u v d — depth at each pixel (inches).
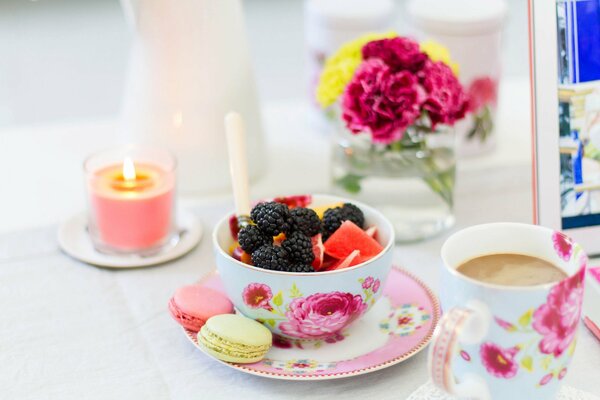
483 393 33.2
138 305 39.5
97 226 42.1
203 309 37.0
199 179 46.1
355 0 49.8
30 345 37.7
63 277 41.1
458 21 45.9
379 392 35.5
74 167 48.4
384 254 36.4
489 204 44.8
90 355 37.3
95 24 118.0
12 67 104.4
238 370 36.4
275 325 36.5
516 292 31.9
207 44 44.6
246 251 36.6
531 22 39.4
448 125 41.7
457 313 31.6
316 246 36.9
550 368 32.9
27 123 88.6
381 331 37.5
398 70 41.2
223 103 45.3
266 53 106.1
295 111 54.0
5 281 40.8
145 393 35.7
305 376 35.1
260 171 47.3
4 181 47.2
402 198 42.3
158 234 42.2
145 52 44.8
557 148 39.9
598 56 39.8
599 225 40.3
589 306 37.6
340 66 42.6
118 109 92.1
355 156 42.3
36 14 121.8
